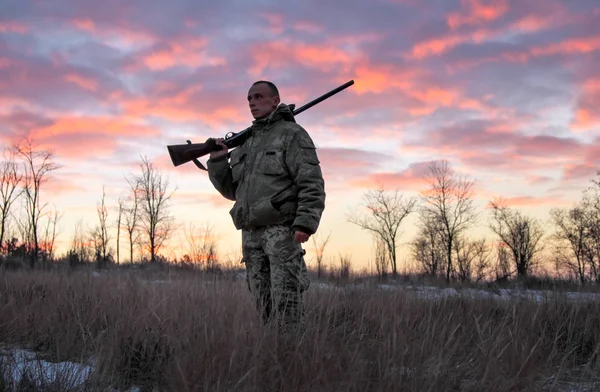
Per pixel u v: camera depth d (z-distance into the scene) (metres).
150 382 3.33
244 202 3.84
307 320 3.80
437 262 28.67
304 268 3.81
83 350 3.71
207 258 16.44
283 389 2.89
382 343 3.62
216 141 4.00
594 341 4.45
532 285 10.99
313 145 3.81
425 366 3.32
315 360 3.09
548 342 4.25
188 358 3.11
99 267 18.36
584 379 3.58
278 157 3.76
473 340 4.28
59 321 4.54
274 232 3.76
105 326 4.42
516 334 4.03
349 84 4.36
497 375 3.22
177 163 4.04
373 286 7.38
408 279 13.25
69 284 6.64
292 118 3.94
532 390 3.14
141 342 3.76
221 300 4.93
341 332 4.32
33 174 25.47
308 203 3.67
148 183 32.91
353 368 3.11
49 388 2.90
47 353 3.97
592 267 28.27
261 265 3.91
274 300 3.70
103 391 3.02
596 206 30.17
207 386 2.79
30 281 6.99
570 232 30.47
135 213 32.84
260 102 3.96
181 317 4.19
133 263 20.47
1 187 25.06
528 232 30.50
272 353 3.09
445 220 29.75
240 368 3.00
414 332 4.14
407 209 30.30
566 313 5.20
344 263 11.33
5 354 3.86
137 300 5.05
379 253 27.30
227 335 3.35
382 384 2.99
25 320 4.55
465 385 3.15
